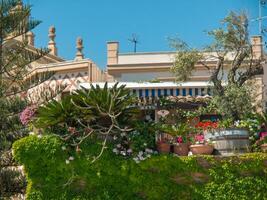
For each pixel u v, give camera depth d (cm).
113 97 1653
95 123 1706
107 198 1661
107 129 1695
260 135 1838
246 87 2234
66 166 1670
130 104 1750
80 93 1692
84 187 1673
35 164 1670
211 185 1670
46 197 1659
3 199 1734
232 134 1744
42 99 1803
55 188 1666
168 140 1755
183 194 1667
